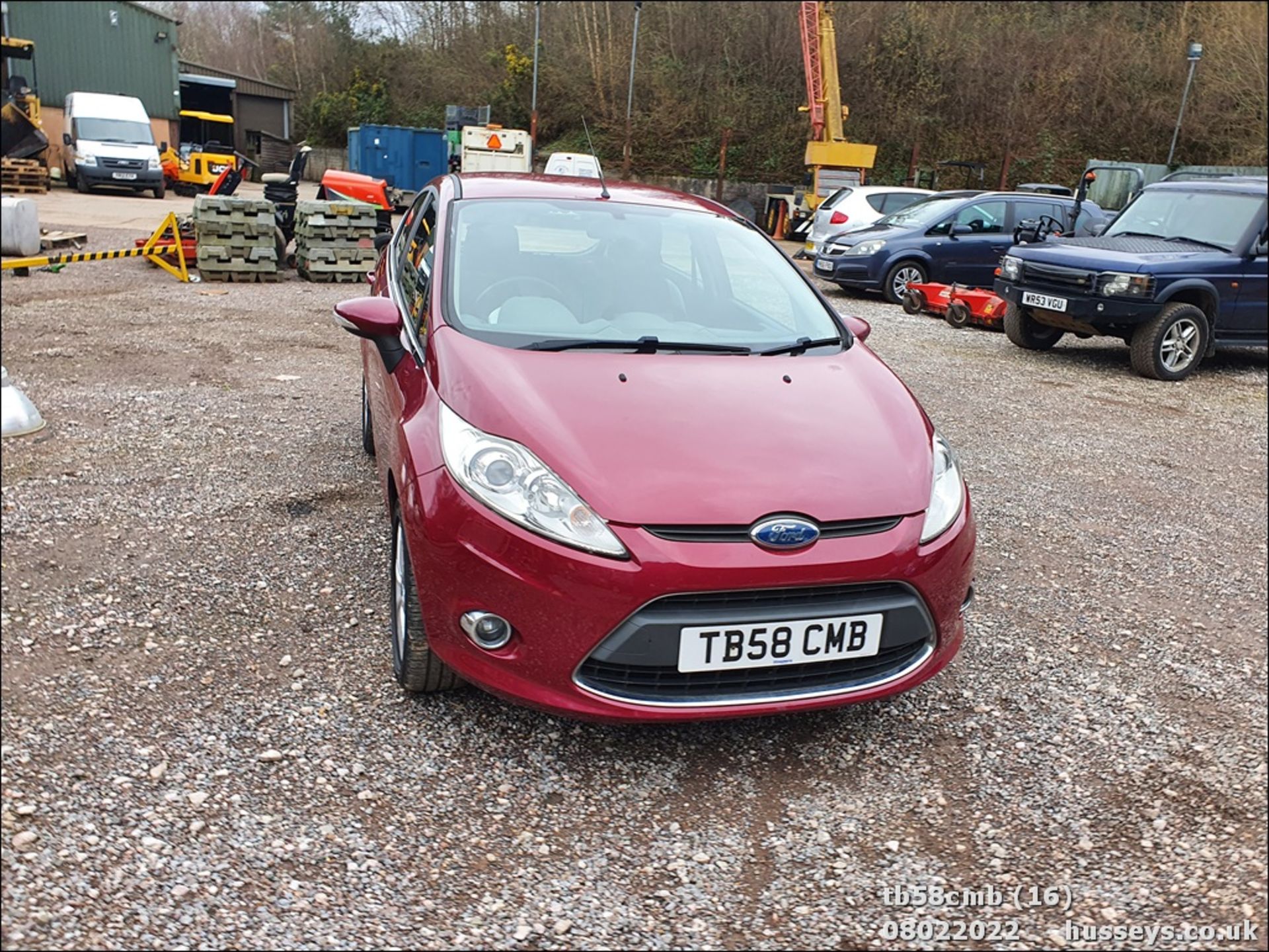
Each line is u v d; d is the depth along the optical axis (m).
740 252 3.98
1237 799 2.76
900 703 3.15
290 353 7.75
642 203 4.11
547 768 2.69
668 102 33.28
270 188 13.48
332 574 3.74
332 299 10.61
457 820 2.46
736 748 2.85
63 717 2.75
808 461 2.71
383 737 2.77
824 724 3.00
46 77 28.17
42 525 4.05
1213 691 3.37
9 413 5.27
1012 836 2.55
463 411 2.75
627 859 2.37
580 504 2.50
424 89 40.69
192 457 5.02
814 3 21.97
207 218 11.29
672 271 3.72
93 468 4.80
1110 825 2.62
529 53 37.50
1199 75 28.98
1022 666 3.45
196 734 2.72
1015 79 30.33
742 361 3.24
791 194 24.94
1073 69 30.02
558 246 3.70
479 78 38.72
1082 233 12.78
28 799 2.40
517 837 2.42
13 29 27.27
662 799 2.60
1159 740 3.04
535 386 2.85
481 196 3.94
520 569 2.48
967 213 13.19
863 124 31.44
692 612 2.47
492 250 3.60
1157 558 4.58
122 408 5.88
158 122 31.42
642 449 2.64
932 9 32.38
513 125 35.94
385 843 2.36
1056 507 5.20
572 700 2.51
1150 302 8.48
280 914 2.12
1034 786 2.77
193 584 3.60
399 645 2.97
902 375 8.30
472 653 2.59
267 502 4.43
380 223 12.33
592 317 3.39
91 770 2.53
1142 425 7.16
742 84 33.72
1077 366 9.30
